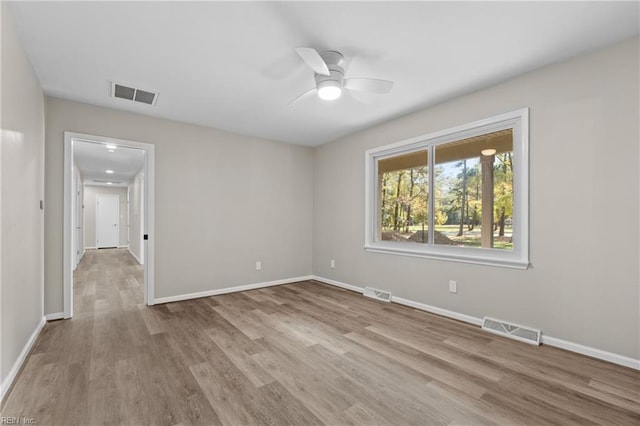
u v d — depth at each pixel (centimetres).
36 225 258
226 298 397
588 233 225
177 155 385
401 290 369
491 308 283
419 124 347
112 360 221
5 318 176
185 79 271
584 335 227
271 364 216
